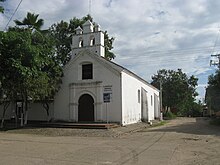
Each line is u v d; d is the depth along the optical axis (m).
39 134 20.80
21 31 25.34
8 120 32.31
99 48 29.50
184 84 66.50
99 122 26.58
